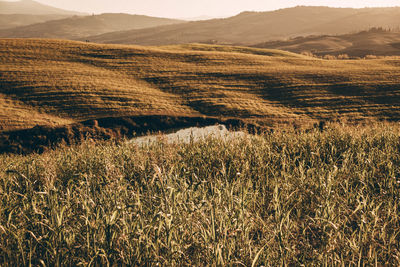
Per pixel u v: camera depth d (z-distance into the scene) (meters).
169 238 3.02
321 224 3.65
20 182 4.81
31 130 28.84
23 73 55.97
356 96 48.75
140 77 59.75
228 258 2.94
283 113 43.28
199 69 65.19
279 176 5.40
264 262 3.05
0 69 57.28
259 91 53.31
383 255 3.46
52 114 41.34
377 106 44.59
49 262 3.13
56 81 52.72
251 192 4.47
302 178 4.92
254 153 6.04
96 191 4.34
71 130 29.02
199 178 5.09
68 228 3.35
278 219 3.72
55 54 70.56
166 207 3.45
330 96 49.44
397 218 3.87
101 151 6.69
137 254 2.97
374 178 5.25
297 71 63.00
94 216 3.44
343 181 5.01
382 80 54.91
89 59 69.31
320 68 65.50
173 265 2.97
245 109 44.25
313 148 6.50
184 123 32.59
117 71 62.53
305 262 3.19
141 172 5.09
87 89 49.47
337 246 3.37
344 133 7.69
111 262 3.14
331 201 4.17
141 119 32.72
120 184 4.26
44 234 3.33
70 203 3.76
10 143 27.27
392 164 5.55
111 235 3.16
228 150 6.25
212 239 3.17
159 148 6.36
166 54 76.19
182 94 51.22
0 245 3.11
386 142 7.08
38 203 3.76
